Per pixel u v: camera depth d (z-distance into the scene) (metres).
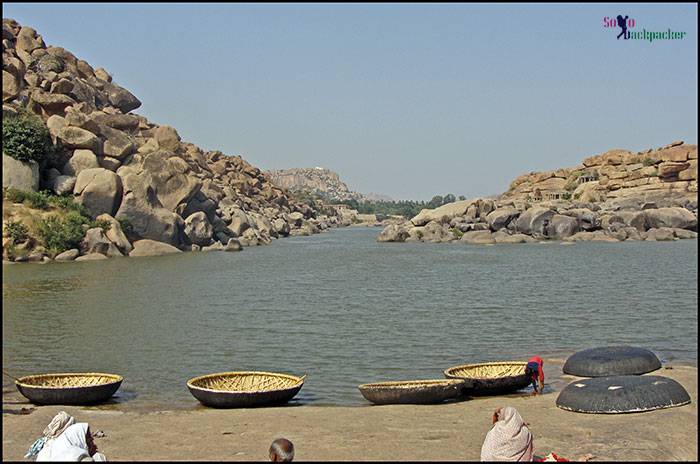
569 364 18.83
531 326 28.23
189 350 23.91
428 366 21.30
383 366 21.30
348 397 17.50
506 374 18.02
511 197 148.88
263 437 12.32
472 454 11.09
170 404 16.69
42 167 64.19
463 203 100.62
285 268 53.94
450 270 51.94
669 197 110.19
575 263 56.28
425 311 32.44
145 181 68.00
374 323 29.19
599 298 36.34
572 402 14.09
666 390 14.00
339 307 33.94
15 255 54.97
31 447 10.95
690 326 27.94
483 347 24.11
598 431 12.38
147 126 93.75
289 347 24.27
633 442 11.66
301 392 18.08
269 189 144.12
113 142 69.75
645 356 18.22
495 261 59.09
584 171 144.88
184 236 73.94
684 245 76.56
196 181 74.81
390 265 56.69
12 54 76.19
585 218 88.81
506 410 10.33
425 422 13.39
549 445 11.62
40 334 26.86
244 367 21.33
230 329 27.84
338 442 11.88
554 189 146.50
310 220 149.50
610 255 63.84
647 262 56.41
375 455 11.06
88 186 63.81
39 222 57.94
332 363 21.77
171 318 30.66
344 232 142.38
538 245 79.75
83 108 74.88
